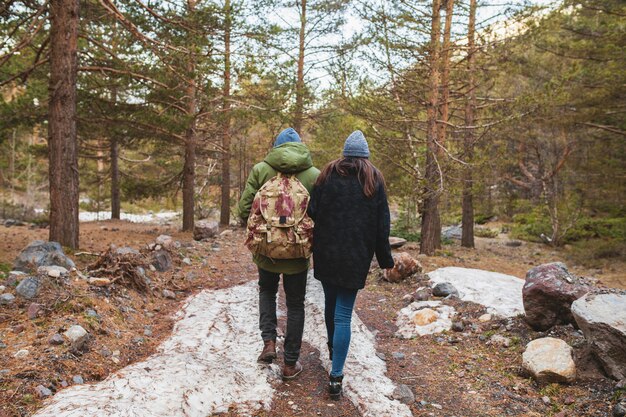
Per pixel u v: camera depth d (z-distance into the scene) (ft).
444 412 10.04
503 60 38.17
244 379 10.85
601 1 44.11
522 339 13.88
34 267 17.35
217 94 37.19
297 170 10.97
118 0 31.01
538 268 14.67
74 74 26.68
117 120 37.17
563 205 59.82
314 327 14.96
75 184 26.81
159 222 72.02
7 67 33.04
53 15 25.89
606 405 9.92
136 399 8.87
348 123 43.78
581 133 56.13
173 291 19.01
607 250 48.67
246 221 11.60
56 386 9.50
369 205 10.36
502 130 36.60
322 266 10.39
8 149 78.54
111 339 12.46
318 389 10.94
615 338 10.69
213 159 64.39
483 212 85.81
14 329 11.48
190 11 32.83
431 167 34.81
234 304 17.12
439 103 37.11
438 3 33.86
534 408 10.20
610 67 43.01
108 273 17.06
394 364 12.75
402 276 22.15
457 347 14.03
